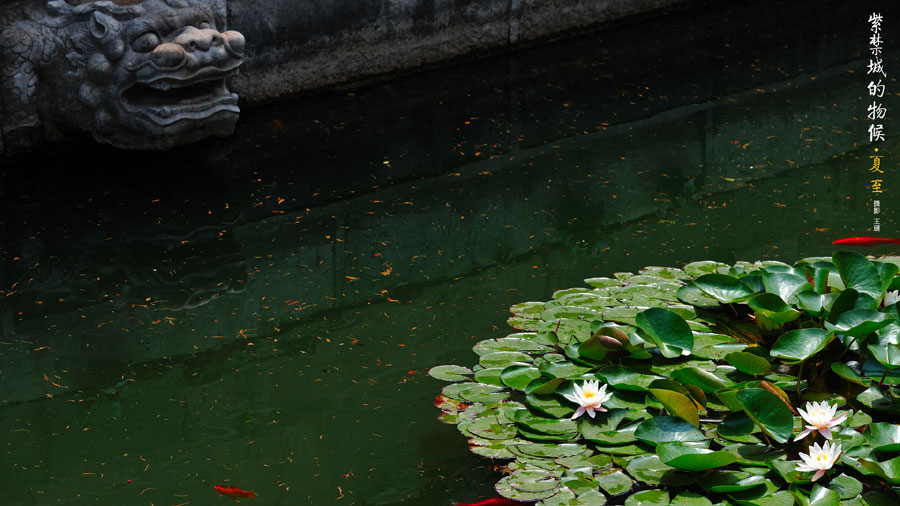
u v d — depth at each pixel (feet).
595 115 18.89
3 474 9.27
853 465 8.50
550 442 9.17
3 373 11.02
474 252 13.85
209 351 11.51
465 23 21.17
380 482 9.09
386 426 9.99
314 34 19.03
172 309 12.44
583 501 8.30
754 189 15.65
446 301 12.55
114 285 13.00
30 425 10.07
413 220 14.84
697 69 21.36
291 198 15.43
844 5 25.82
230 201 15.26
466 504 8.74
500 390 10.11
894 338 10.16
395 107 19.21
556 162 16.90
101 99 15.64
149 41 15.11
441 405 9.97
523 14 22.07
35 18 15.43
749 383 9.64
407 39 20.39
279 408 10.36
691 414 9.00
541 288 12.73
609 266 13.23
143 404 10.46
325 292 12.86
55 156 16.39
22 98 15.60
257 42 18.33
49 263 13.43
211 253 13.80
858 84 20.48
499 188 15.92
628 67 21.52
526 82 20.54
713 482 8.41
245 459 9.48
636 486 8.64
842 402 9.59
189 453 9.59
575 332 11.05
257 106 18.86
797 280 11.18
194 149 16.97
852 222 14.26
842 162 16.61
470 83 20.48
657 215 14.83
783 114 18.90
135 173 15.99
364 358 11.28
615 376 9.89
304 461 9.44
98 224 14.44
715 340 10.73
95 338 11.80
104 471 9.32
